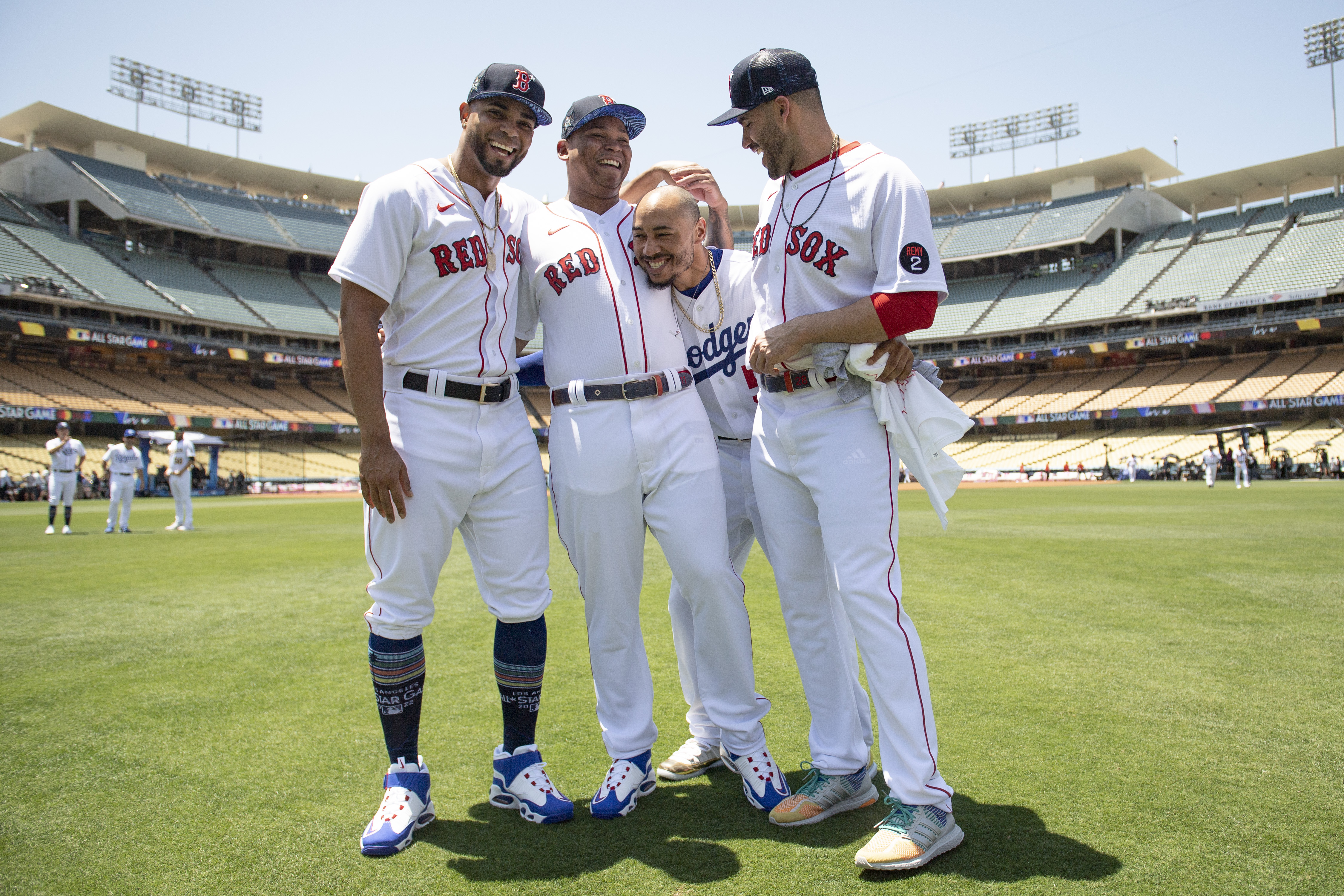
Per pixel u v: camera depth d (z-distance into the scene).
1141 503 16.91
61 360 33.56
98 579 7.23
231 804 2.52
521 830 2.38
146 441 30.61
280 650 4.49
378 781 2.70
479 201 2.56
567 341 2.68
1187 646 4.27
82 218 36.62
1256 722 3.07
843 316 2.26
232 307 36.94
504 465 2.59
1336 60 37.31
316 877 2.07
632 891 1.99
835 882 2.02
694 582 2.58
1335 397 31.23
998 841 2.19
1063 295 41.28
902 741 2.18
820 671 2.54
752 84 2.33
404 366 2.50
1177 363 39.00
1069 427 40.19
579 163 2.70
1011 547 8.87
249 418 34.84
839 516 2.33
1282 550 8.31
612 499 2.60
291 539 11.28
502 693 2.58
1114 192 42.59
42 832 2.32
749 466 2.96
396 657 2.44
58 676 3.95
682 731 3.22
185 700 3.56
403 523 2.44
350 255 2.32
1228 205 42.44
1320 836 2.17
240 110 44.59
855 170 2.36
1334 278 33.44
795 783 2.69
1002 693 3.47
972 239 44.62
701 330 2.88
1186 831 2.21
